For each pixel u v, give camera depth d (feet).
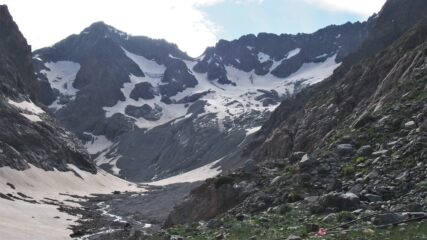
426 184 89.10
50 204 391.04
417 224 72.18
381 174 101.09
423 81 154.40
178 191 597.52
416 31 326.03
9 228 230.89
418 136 108.37
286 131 428.56
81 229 269.23
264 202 114.21
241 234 88.22
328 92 415.64
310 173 117.19
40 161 560.61
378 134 126.93
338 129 224.12
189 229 107.76
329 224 81.51
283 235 80.38
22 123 609.01
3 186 413.59
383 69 322.75
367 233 71.26
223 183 149.59
